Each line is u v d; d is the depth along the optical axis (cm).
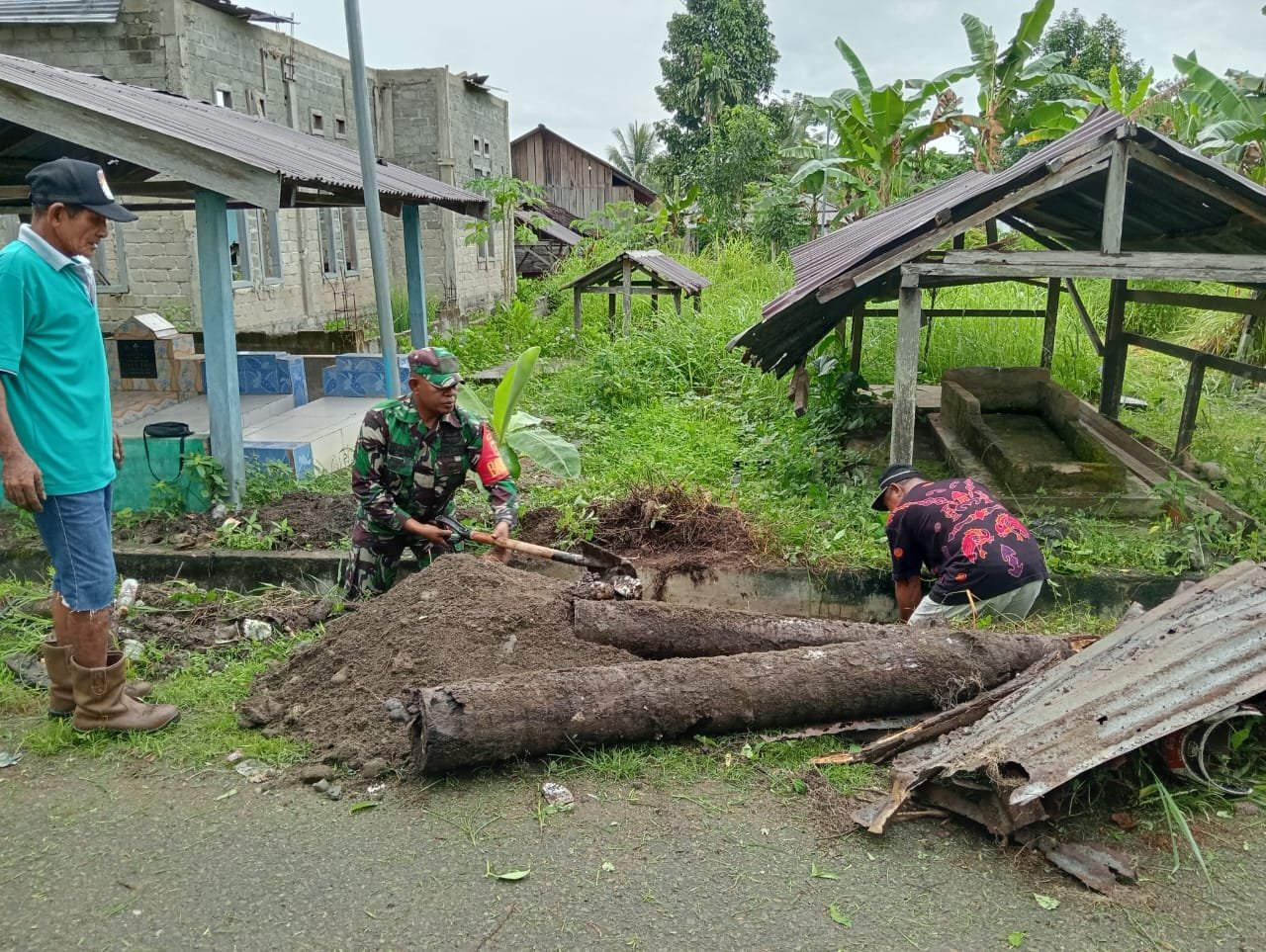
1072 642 411
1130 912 294
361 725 385
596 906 294
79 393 367
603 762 367
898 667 387
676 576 578
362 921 286
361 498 480
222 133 687
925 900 299
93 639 381
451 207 1031
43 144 726
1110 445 793
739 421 913
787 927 287
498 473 494
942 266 572
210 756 377
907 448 596
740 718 382
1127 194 664
